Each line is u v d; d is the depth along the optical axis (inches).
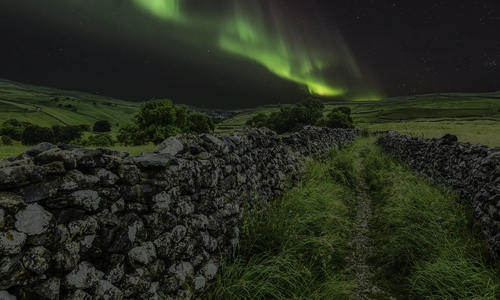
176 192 153.6
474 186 263.3
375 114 5378.9
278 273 179.0
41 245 90.8
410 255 211.9
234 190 221.1
